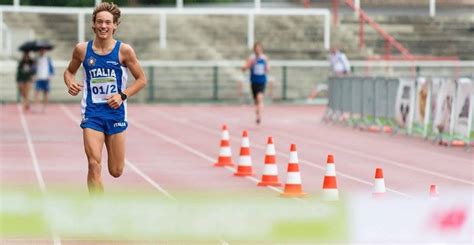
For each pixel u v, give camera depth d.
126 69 26.53
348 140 55.06
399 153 47.88
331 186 30.08
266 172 35.31
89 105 26.25
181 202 30.59
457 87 50.50
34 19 99.38
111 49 26.12
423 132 54.97
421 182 36.62
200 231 25.36
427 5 112.56
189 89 95.81
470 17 107.00
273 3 118.31
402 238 24.19
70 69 26.59
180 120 72.06
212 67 96.19
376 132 60.62
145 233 25.06
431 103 53.88
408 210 27.81
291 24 103.88
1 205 29.48
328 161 30.12
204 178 37.50
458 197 31.08
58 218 27.02
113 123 26.25
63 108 85.50
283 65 97.44
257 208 29.17
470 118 49.22
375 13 111.94
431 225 25.61
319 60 101.62
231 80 96.50
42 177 37.44
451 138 50.94
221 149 42.00
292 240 24.08
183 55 99.44
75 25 100.00
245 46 101.69
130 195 32.28
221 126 66.00
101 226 26.00
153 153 47.22
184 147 50.47
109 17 26.02
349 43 103.06
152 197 31.83
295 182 32.03
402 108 57.72
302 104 96.31
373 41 103.94
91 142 25.98
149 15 101.44
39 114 77.00
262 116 77.44
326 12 102.62
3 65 92.44
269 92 97.38
